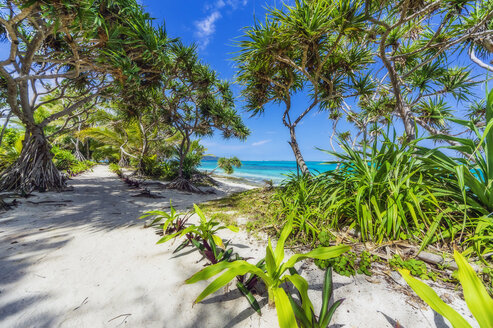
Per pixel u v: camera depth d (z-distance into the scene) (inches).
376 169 81.4
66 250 70.1
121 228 93.7
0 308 42.5
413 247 59.6
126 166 571.2
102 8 128.5
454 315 26.0
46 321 39.9
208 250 61.8
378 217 65.9
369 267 54.8
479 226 54.1
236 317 41.3
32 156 188.9
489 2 103.7
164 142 518.3
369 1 89.9
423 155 79.5
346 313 40.7
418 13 88.4
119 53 136.8
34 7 101.5
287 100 162.7
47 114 486.6
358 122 211.6
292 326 30.4
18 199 143.3
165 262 62.9
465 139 67.2
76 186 217.0
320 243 68.1
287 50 116.7
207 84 222.5
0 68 132.9
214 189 286.0
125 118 291.6
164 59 158.1
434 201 62.6
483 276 46.8
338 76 149.6
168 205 150.5
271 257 43.3
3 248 70.1
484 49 126.6
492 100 63.4
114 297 47.0
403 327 37.1
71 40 116.0
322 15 96.1
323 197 91.9
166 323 40.2
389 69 116.0
